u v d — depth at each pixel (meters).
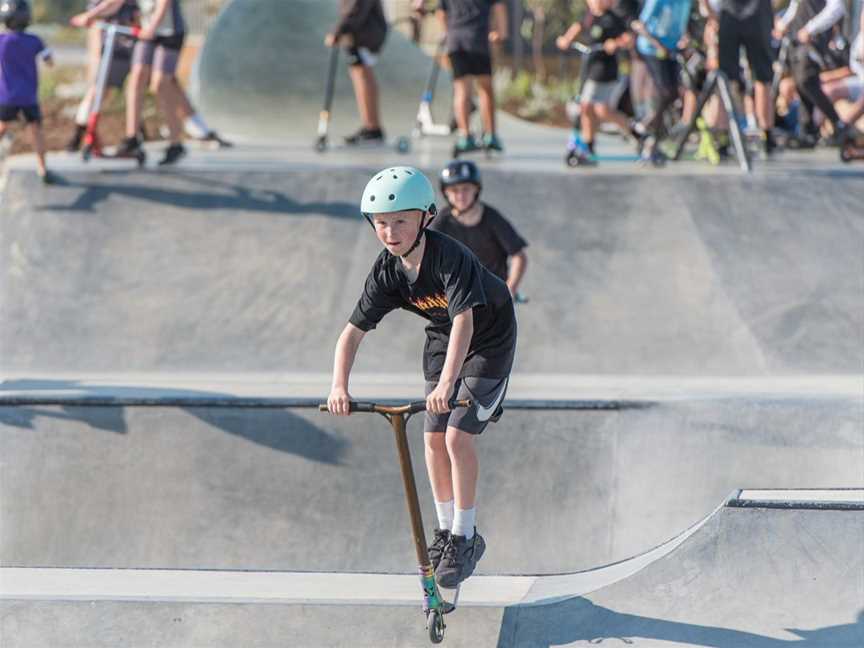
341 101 31.44
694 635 10.84
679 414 15.86
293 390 17.31
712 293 20.52
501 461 15.77
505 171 24.41
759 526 11.84
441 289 10.54
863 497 12.12
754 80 26.69
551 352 19.39
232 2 32.16
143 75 24.47
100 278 21.48
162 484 15.90
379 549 15.23
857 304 19.97
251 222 22.83
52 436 16.34
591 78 25.14
